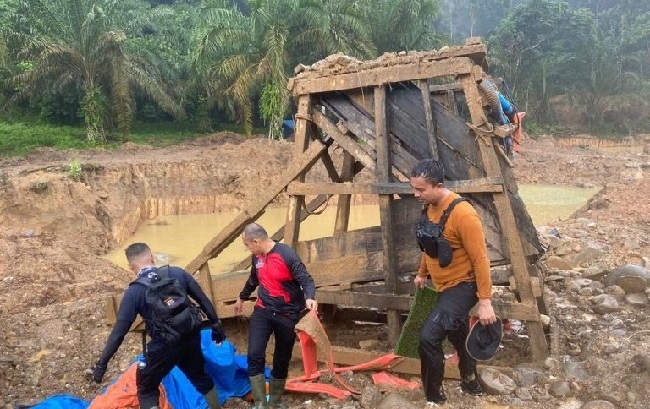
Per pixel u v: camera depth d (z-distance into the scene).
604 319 6.14
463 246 3.94
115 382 4.93
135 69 30.44
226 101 33.75
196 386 4.34
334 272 5.63
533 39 49.25
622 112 49.00
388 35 32.81
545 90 48.97
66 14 26.31
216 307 6.10
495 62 47.62
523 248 5.05
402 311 5.43
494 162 4.89
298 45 27.47
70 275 10.43
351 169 6.82
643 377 4.41
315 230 17.92
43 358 6.05
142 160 23.47
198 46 26.50
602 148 44.44
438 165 3.88
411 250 5.34
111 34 26.73
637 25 52.94
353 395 4.68
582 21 49.12
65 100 31.61
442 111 5.17
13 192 16.33
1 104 29.98
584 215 14.62
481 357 4.15
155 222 20.94
